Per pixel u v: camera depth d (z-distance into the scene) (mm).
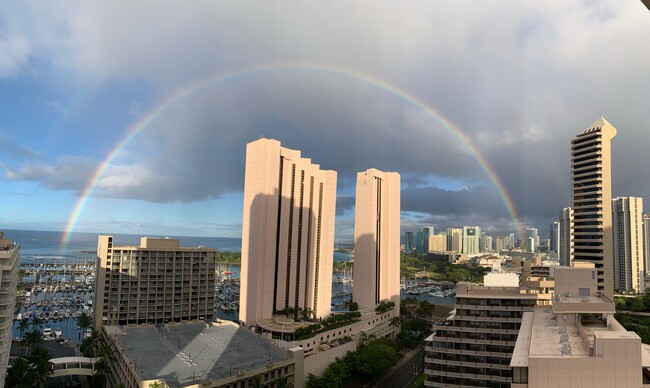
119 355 146125
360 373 188000
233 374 125312
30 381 136875
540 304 127438
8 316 119062
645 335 183625
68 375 179375
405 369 199375
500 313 128875
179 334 168375
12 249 134375
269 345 155500
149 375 120938
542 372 60219
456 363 127875
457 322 131750
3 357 115500
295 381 141125
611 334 62031
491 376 124312
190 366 130375
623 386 58406
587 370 59312
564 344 71812
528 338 78250
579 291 105125
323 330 197000
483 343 127000
